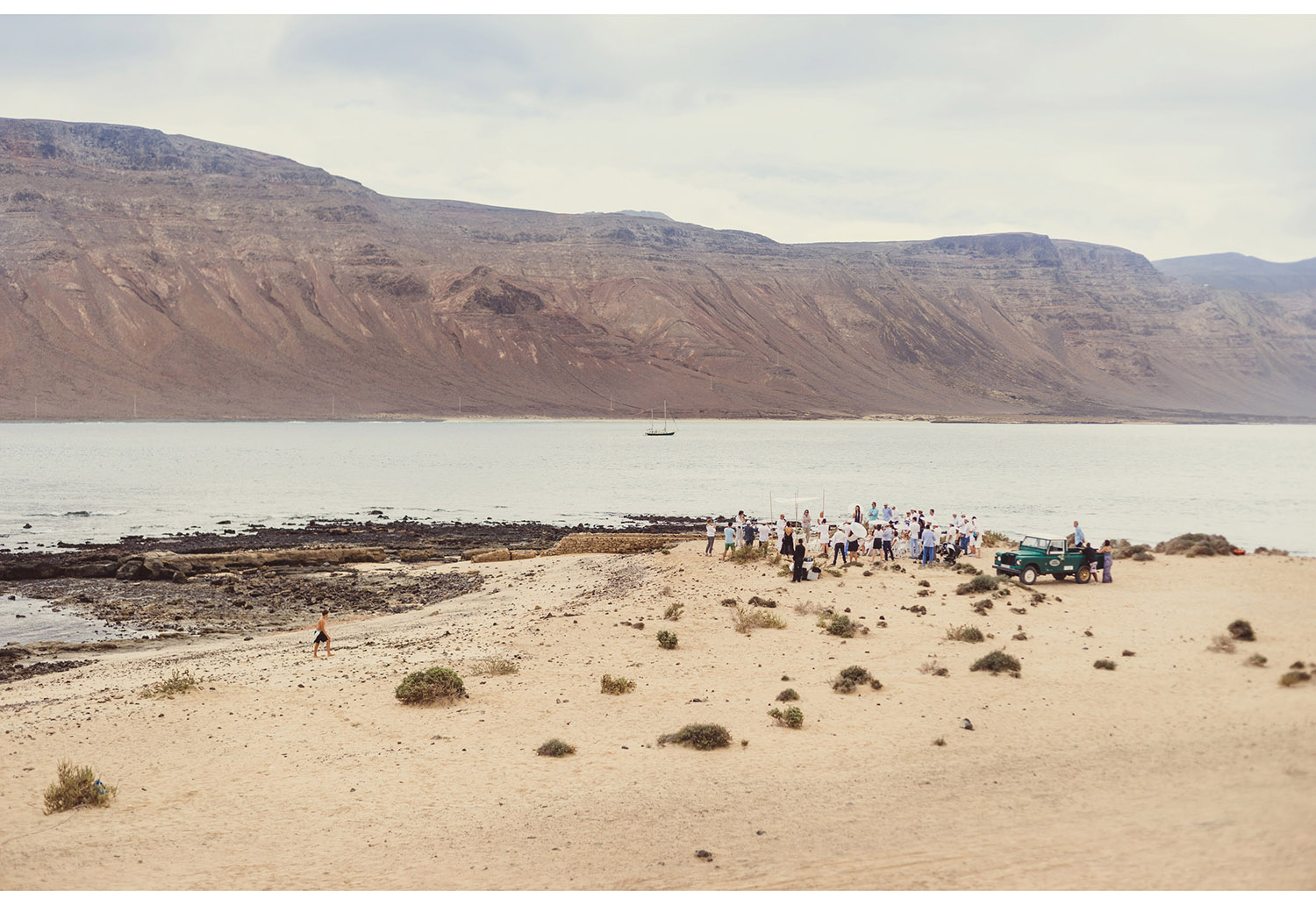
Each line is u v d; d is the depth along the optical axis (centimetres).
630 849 1398
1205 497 9850
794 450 19725
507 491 10638
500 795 1634
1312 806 1359
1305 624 2714
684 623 3125
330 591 4434
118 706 2228
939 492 10206
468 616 3644
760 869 1305
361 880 1312
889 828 1434
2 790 1691
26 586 4622
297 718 2108
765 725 1994
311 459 15925
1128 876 1198
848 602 3403
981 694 2156
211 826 1521
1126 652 2452
